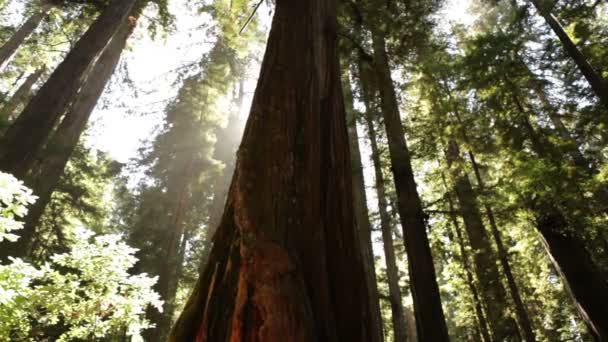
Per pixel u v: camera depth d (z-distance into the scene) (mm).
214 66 15727
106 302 3967
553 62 9750
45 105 6730
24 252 8984
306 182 2365
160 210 17203
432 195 12719
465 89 9727
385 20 8133
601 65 9570
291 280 1836
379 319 7852
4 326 3127
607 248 8742
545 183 7383
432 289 6246
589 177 8031
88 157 18094
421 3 8344
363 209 8977
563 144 8969
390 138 7754
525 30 9922
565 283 8305
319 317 1854
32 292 3447
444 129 9578
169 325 14398
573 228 7566
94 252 4027
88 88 11203
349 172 2723
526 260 12211
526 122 9438
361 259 2344
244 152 2381
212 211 18203
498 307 10656
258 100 2705
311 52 3113
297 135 2570
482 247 11633
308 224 2188
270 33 3281
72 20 13742
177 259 16547
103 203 19438
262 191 2197
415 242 6688
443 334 5875
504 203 8141
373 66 8172
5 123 6977
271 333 1637
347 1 7812
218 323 1820
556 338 13125
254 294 1771
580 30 9875
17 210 2838
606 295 7473
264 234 1995
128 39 13508
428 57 8797
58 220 16844
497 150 9875
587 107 9555
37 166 10094
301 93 2789
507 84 9539
